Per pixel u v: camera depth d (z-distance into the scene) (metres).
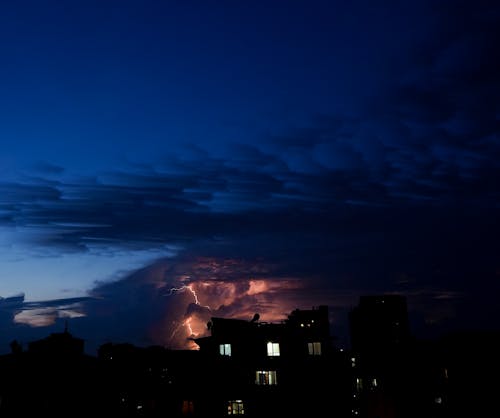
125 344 66.56
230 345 60.06
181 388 58.78
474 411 64.56
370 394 72.00
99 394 57.03
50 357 55.53
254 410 57.28
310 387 59.81
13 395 53.16
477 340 67.56
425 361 70.62
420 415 68.75
